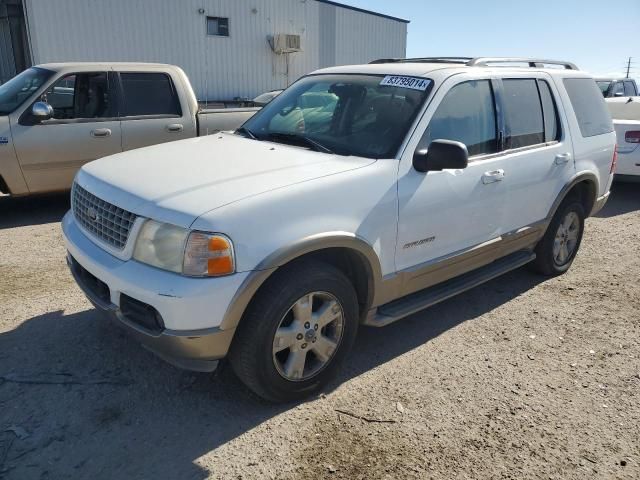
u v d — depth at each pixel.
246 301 2.84
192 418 3.12
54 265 5.32
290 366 3.17
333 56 25.78
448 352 3.99
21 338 3.88
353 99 4.05
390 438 3.03
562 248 5.48
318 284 3.13
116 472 2.70
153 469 2.73
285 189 3.00
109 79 7.36
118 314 2.97
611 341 4.26
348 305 3.35
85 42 18.77
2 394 3.25
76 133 7.06
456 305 4.81
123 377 3.47
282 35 22.72
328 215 3.11
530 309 4.79
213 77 22.06
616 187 10.33
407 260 3.67
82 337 3.91
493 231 4.34
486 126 4.21
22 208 7.55
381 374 3.66
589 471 2.85
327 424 3.12
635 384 3.67
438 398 3.42
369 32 26.94
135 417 3.11
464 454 2.93
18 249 5.79
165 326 2.77
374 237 3.37
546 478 2.79
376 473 2.76
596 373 3.79
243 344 2.98
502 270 4.65
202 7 21.11
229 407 3.23
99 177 3.39
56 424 3.02
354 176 3.28
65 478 2.64
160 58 20.50
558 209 5.19
